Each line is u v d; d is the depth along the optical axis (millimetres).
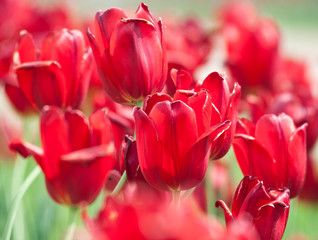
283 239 917
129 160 648
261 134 709
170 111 623
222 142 661
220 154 667
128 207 420
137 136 632
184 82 666
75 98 753
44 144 638
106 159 642
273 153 707
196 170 635
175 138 626
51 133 633
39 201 1017
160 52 689
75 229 659
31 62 744
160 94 637
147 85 688
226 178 1017
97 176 646
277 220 632
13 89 978
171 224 406
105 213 527
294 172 709
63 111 751
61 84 742
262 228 630
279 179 708
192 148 628
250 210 625
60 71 738
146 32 681
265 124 708
